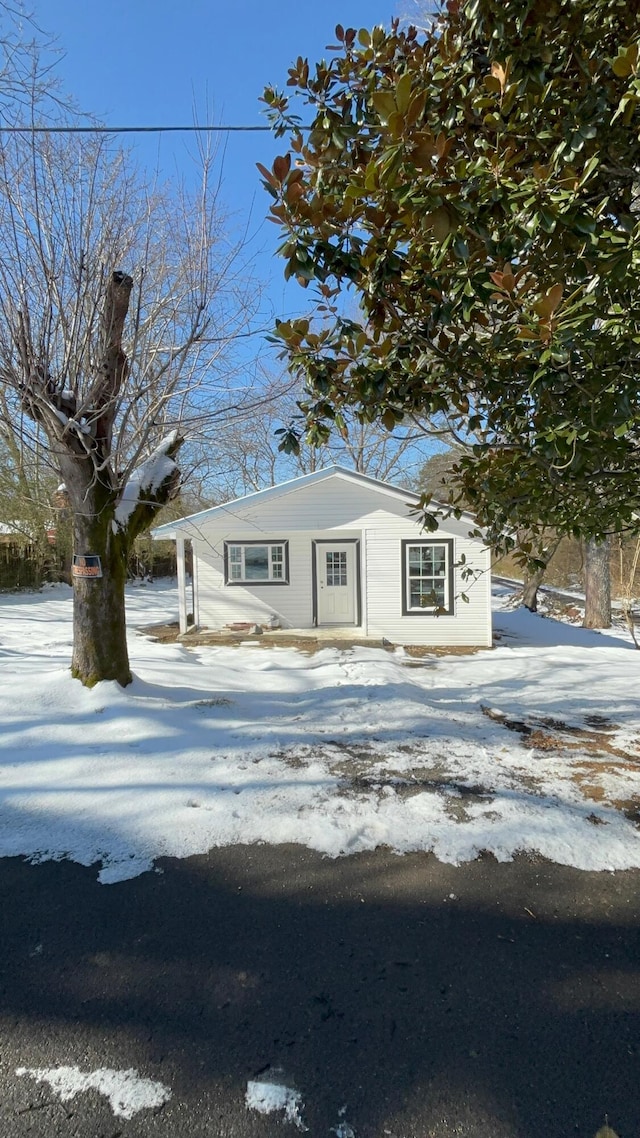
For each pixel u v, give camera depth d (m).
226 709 5.82
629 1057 1.91
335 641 12.56
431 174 2.48
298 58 3.16
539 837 3.35
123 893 2.88
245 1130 1.68
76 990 2.24
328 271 2.79
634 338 2.34
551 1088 1.80
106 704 5.55
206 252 5.89
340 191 3.15
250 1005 2.16
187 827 3.47
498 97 2.63
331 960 2.40
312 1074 1.86
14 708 5.42
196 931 2.59
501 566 32.53
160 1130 1.68
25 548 23.55
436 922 2.65
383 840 3.34
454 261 2.82
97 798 3.82
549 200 2.34
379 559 13.49
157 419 6.03
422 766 4.39
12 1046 1.98
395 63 3.19
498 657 11.23
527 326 2.27
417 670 9.86
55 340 5.55
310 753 4.65
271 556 14.59
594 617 17.12
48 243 5.34
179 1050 1.96
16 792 3.91
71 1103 1.77
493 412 3.34
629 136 2.56
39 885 2.95
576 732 5.42
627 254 2.25
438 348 3.09
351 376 3.24
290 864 3.12
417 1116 1.71
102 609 5.99
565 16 2.53
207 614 14.66
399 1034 2.02
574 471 3.04
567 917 2.68
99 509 5.91
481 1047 1.96
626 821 3.56
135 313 5.75
